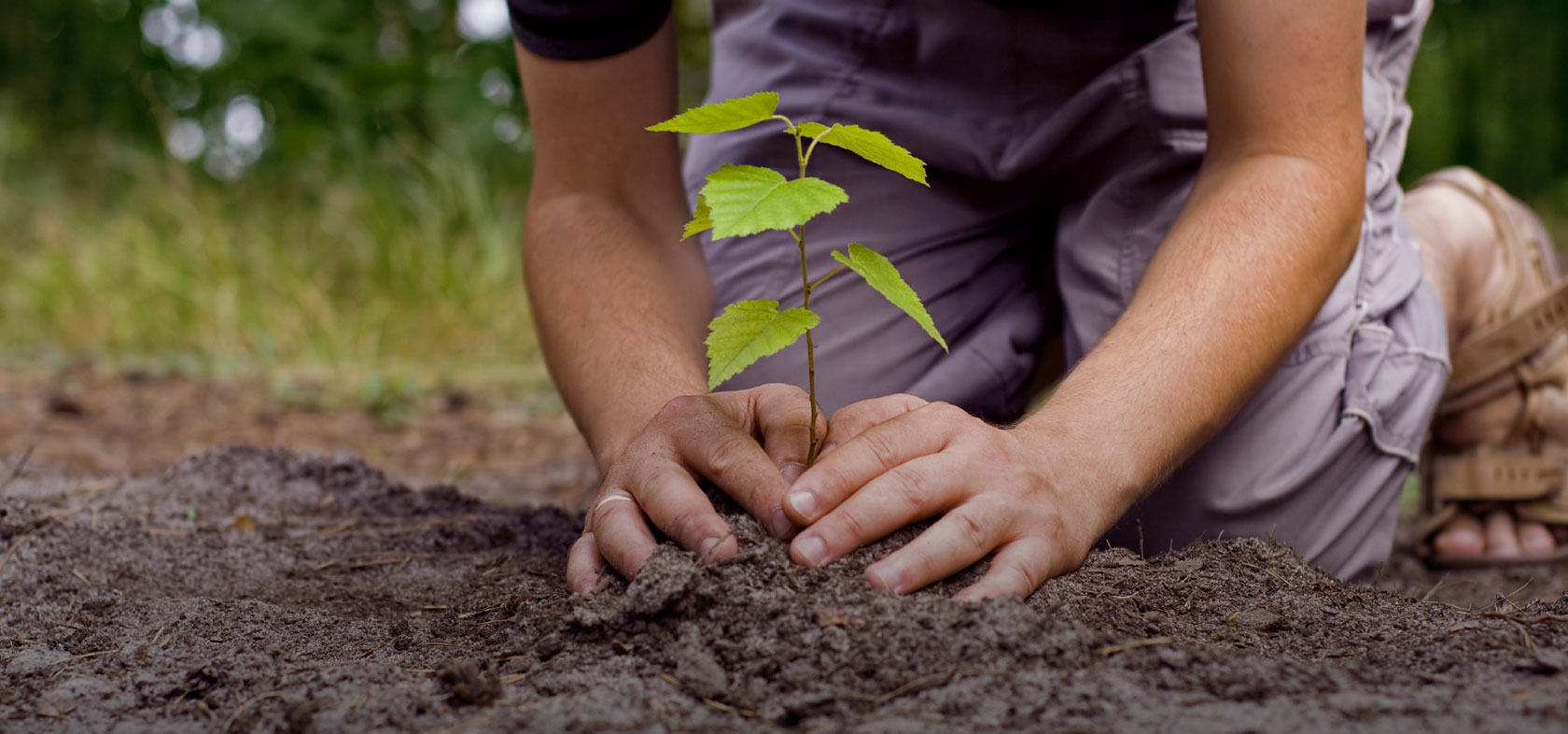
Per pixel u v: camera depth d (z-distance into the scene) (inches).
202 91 243.6
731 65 81.7
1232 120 55.1
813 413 45.6
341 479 85.2
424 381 165.5
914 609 41.7
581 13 61.9
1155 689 37.9
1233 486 63.2
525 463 118.2
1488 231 83.4
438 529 73.4
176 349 186.5
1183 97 67.2
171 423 127.8
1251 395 53.9
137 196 223.1
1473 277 82.8
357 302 195.2
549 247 64.1
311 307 190.7
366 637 50.9
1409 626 45.6
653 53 64.7
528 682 42.4
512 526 73.6
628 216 65.5
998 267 79.0
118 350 185.5
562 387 60.3
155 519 74.2
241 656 46.8
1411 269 69.7
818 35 77.3
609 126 64.9
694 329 62.8
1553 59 404.2
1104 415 48.6
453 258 199.9
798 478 45.6
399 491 83.7
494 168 225.3
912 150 74.5
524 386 163.8
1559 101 406.6
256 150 239.0
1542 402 80.7
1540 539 83.3
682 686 40.2
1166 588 49.9
